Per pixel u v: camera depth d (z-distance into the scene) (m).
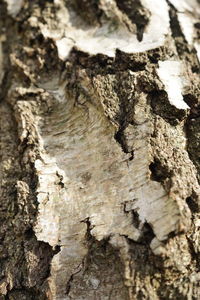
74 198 0.65
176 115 0.65
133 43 0.69
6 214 0.66
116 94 0.67
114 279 0.62
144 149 0.64
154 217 0.62
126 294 0.61
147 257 0.62
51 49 0.71
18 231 0.65
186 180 0.63
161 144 0.64
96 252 0.63
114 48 0.69
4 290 0.64
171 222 0.61
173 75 0.67
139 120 0.65
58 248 0.64
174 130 0.65
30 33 0.72
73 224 0.64
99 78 0.67
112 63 0.68
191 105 0.67
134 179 0.64
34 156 0.67
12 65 0.72
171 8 0.72
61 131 0.68
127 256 0.62
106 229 0.63
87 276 0.63
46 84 0.71
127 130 0.65
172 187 0.62
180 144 0.65
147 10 0.71
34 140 0.68
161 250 0.61
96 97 0.67
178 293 0.62
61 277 0.63
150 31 0.70
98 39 0.71
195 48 0.70
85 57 0.69
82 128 0.67
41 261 0.64
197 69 0.69
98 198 0.64
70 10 0.73
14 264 0.65
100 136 0.66
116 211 0.63
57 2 0.73
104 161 0.65
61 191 0.65
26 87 0.71
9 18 0.76
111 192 0.64
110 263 0.63
